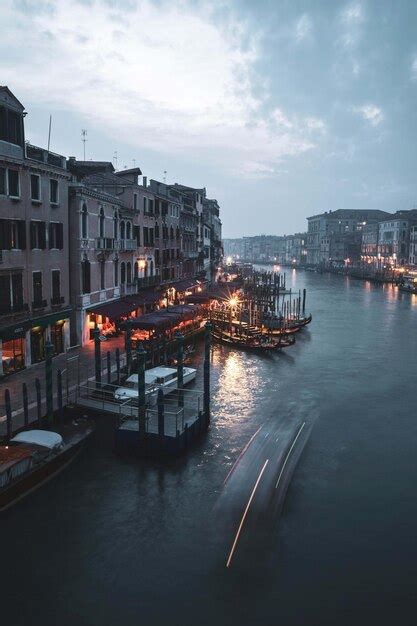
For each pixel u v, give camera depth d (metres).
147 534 15.00
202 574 13.38
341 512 16.20
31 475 16.78
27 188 25.16
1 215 23.23
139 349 19.28
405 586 13.00
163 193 53.28
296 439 21.80
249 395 28.03
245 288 78.69
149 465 19.12
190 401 26.39
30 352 26.06
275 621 11.89
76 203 30.14
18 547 14.36
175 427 20.58
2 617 11.99
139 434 19.61
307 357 37.88
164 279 49.75
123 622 11.88
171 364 32.19
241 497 17.00
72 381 24.30
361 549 14.41
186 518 15.80
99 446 20.59
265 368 34.19
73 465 18.97
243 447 20.86
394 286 103.56
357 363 36.09
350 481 18.19
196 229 66.88
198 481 18.03
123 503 16.58
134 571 13.48
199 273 67.56
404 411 25.62
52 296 27.92
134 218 40.44
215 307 50.97
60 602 12.46
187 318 38.47
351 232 152.75
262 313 50.66
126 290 38.56
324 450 20.75
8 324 23.75
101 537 14.84
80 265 30.69
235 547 14.45
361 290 96.25
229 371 33.16
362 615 12.08
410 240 110.12
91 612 12.16
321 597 12.62
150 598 12.58
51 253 27.61
